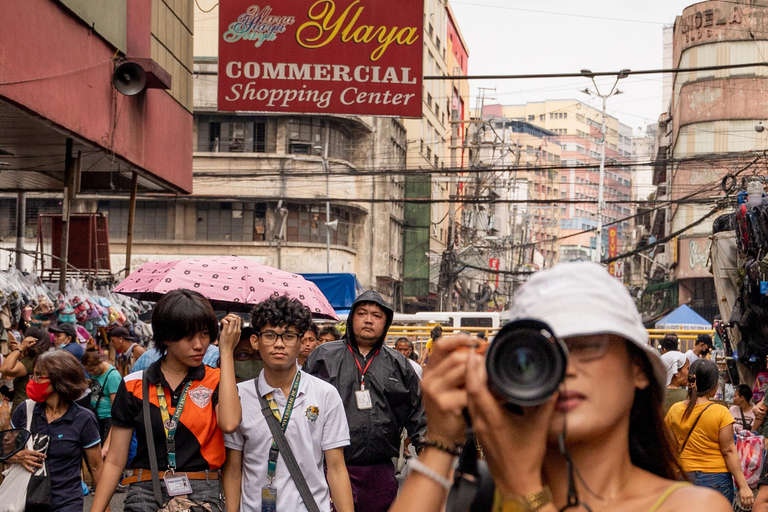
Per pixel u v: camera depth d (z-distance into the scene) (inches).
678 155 1429.6
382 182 1445.6
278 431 150.7
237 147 1300.4
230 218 1296.8
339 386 197.2
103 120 400.2
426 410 48.3
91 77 385.7
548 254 4498.0
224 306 288.7
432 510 47.3
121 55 418.3
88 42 382.3
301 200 1205.7
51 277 459.5
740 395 277.9
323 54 516.4
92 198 1256.2
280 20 516.7
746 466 235.1
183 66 525.3
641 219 2440.9
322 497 152.8
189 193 542.9
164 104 489.4
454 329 671.1
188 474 148.9
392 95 515.5
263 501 148.8
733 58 1387.8
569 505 46.7
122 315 437.4
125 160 432.5
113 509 301.4
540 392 41.3
